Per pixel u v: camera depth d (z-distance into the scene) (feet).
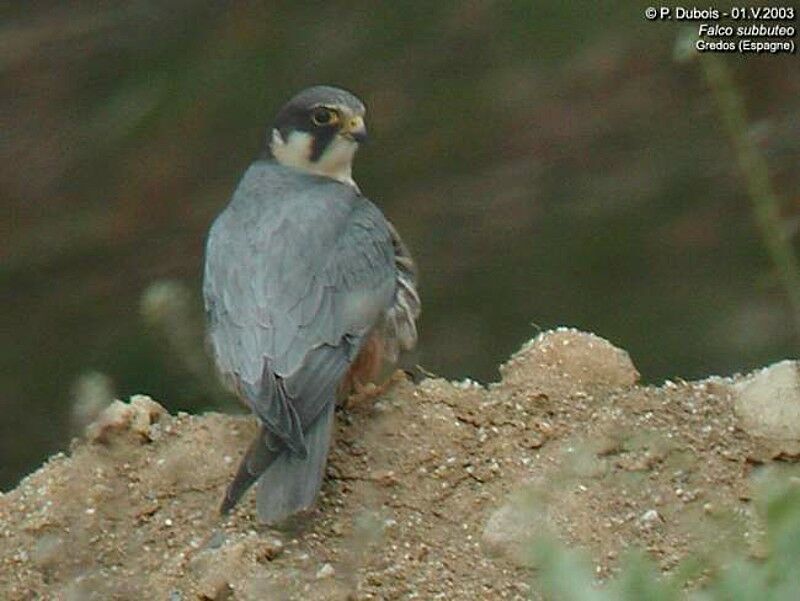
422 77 59.26
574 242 57.26
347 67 59.26
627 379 30.53
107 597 28.40
